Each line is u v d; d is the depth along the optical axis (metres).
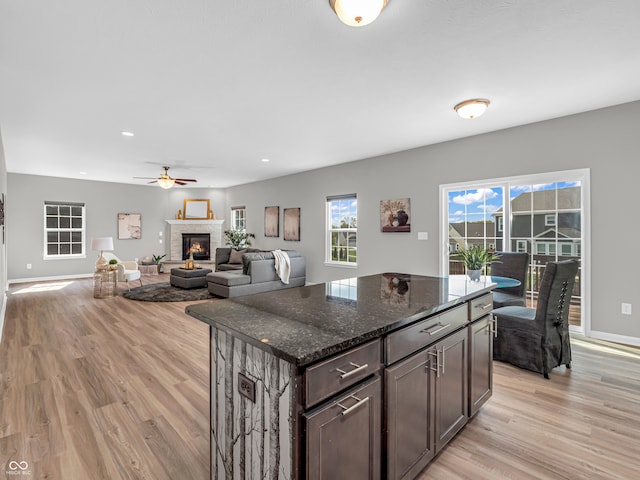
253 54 2.37
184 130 4.12
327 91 3.02
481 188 4.43
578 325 3.70
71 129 4.04
